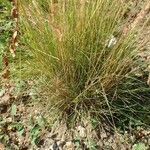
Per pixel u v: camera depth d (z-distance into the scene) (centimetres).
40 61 59
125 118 60
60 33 53
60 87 58
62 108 60
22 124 60
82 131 59
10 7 72
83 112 60
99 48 58
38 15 58
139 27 60
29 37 59
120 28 60
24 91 63
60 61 58
